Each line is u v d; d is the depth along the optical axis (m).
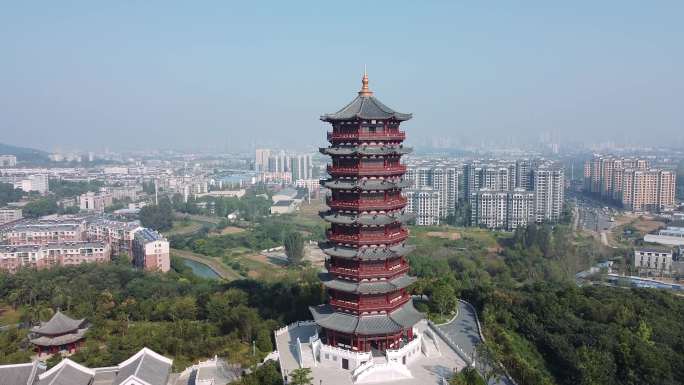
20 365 115.31
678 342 150.62
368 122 113.50
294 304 161.62
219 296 173.88
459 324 149.25
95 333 151.62
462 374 104.94
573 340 142.38
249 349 136.75
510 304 161.62
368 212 114.75
